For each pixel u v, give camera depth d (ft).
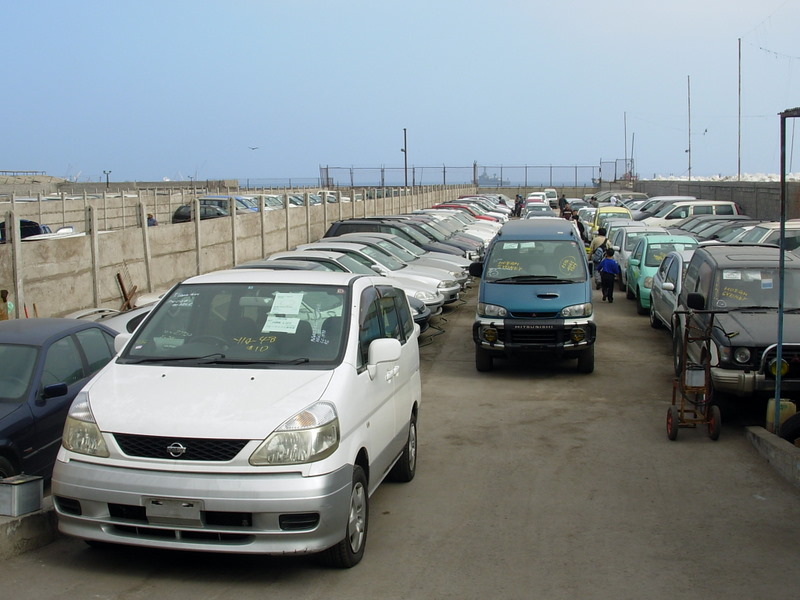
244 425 16.70
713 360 31.17
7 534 18.47
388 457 21.54
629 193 199.72
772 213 96.94
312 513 16.43
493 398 37.04
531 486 24.67
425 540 20.18
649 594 17.12
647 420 32.91
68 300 46.50
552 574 18.13
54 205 96.27
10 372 23.39
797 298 34.22
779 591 17.30
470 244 88.33
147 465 16.55
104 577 17.56
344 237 67.51
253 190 216.13
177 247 60.18
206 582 17.39
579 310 40.73
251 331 20.03
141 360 19.53
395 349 19.97
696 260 39.68
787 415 28.66
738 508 22.74
